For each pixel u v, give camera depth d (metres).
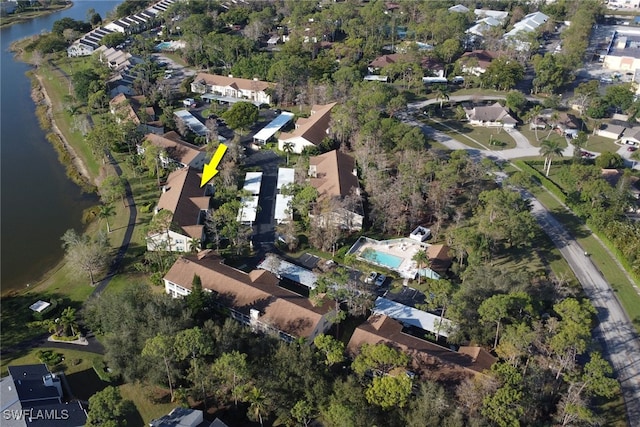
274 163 189.50
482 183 171.00
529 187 170.25
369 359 96.88
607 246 145.25
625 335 116.69
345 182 163.38
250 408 96.44
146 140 187.25
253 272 128.38
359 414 88.44
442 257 135.75
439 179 160.62
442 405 88.12
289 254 143.12
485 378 93.25
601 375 92.12
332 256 141.75
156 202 165.88
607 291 129.25
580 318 103.38
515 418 85.56
